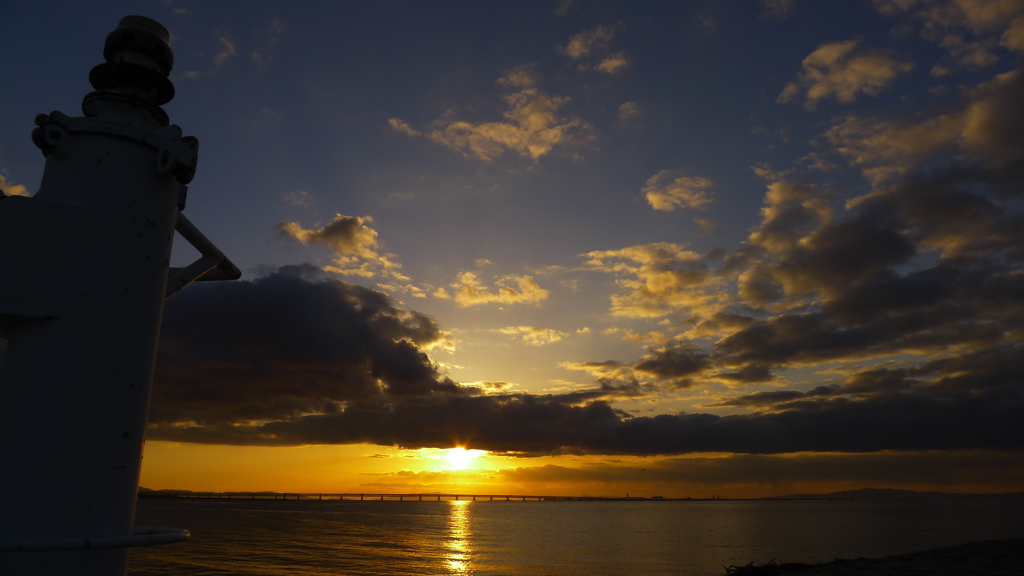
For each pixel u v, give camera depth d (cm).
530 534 8519
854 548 5634
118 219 206
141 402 208
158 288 217
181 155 219
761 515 17475
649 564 4469
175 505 17162
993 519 12988
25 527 182
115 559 198
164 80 240
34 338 192
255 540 5788
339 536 6706
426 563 4269
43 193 205
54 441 187
